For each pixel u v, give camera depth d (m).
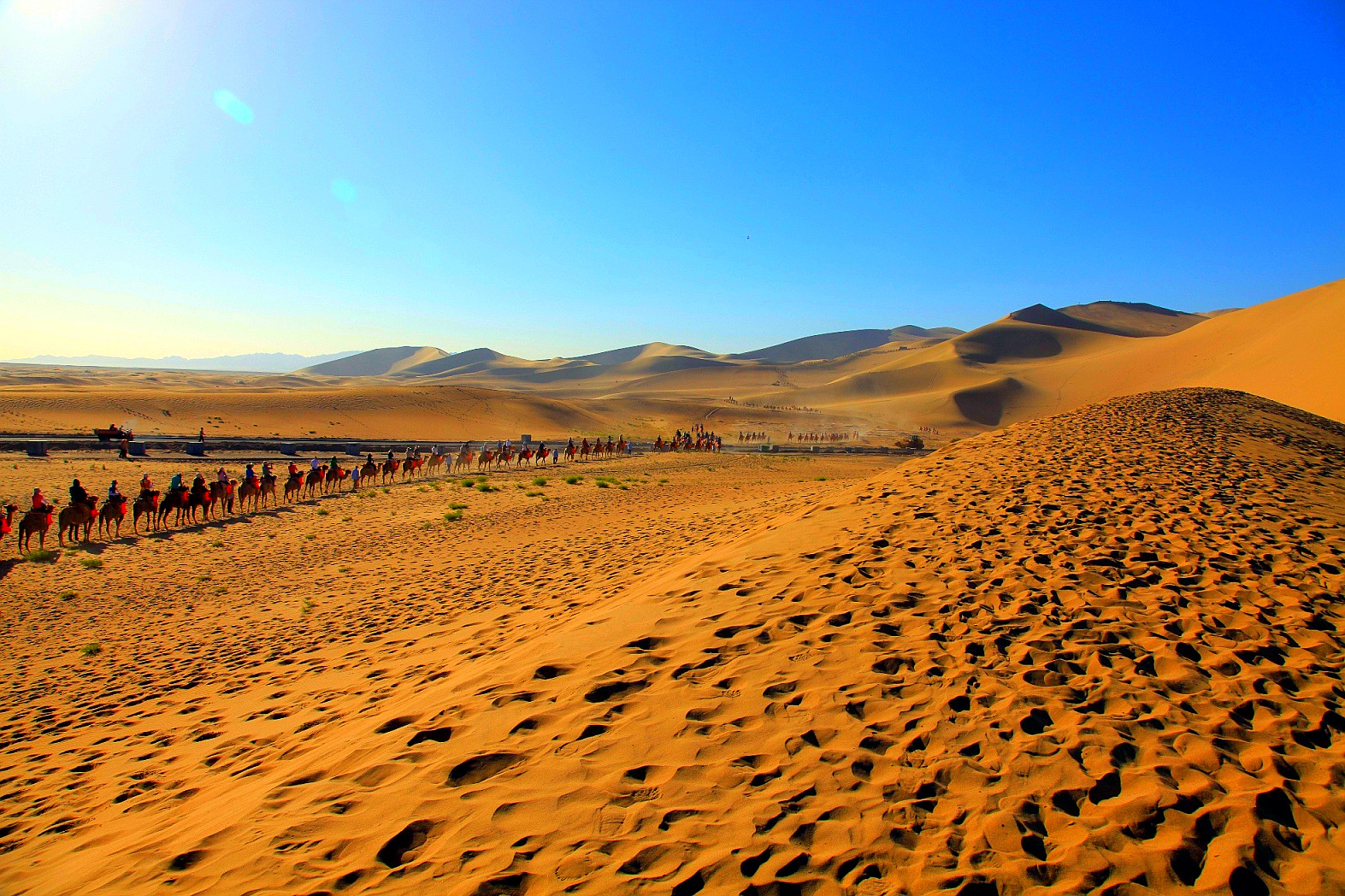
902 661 5.21
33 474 29.77
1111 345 166.25
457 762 4.16
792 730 4.24
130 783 6.23
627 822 3.41
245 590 15.02
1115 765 3.84
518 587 13.06
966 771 3.77
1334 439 22.25
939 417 112.50
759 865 3.04
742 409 126.19
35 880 4.27
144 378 180.50
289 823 3.77
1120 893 2.86
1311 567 7.85
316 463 29.55
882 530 9.38
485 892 2.95
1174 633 5.89
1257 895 2.87
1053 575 7.26
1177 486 12.02
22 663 10.67
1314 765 3.91
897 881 2.93
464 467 44.22
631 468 43.75
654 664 5.43
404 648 9.69
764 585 7.37
